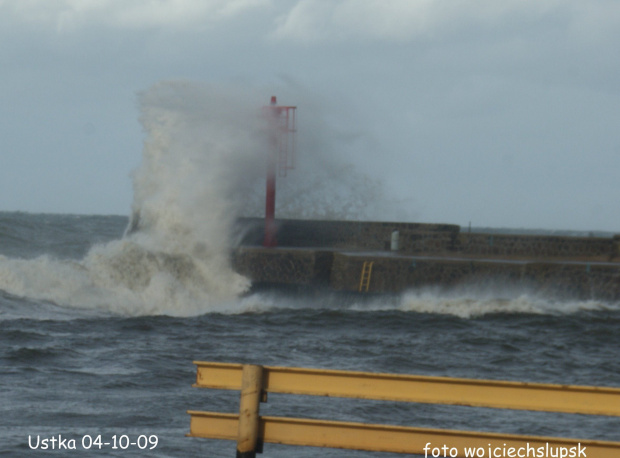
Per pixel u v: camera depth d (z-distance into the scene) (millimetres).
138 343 37906
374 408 26484
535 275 57625
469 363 36344
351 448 13320
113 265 56375
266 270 61844
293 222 74500
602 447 12766
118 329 42281
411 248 69625
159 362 33031
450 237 69188
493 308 53906
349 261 60375
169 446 20641
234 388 13500
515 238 68750
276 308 54969
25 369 30219
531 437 12914
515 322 49969
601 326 49188
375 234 73375
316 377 13312
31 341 36688
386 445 13250
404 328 46562
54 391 26750
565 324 49562
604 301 57156
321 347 39000
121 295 54000
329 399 27391
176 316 49469
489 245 69062
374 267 59594
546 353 39906
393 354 37688
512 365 36375
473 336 44281
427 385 12992
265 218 69438
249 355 35906
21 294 50031
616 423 25844
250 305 55906
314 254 60438
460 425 24844
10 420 22531
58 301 50312
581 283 57438
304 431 13414
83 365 31625
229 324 46156
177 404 25734
